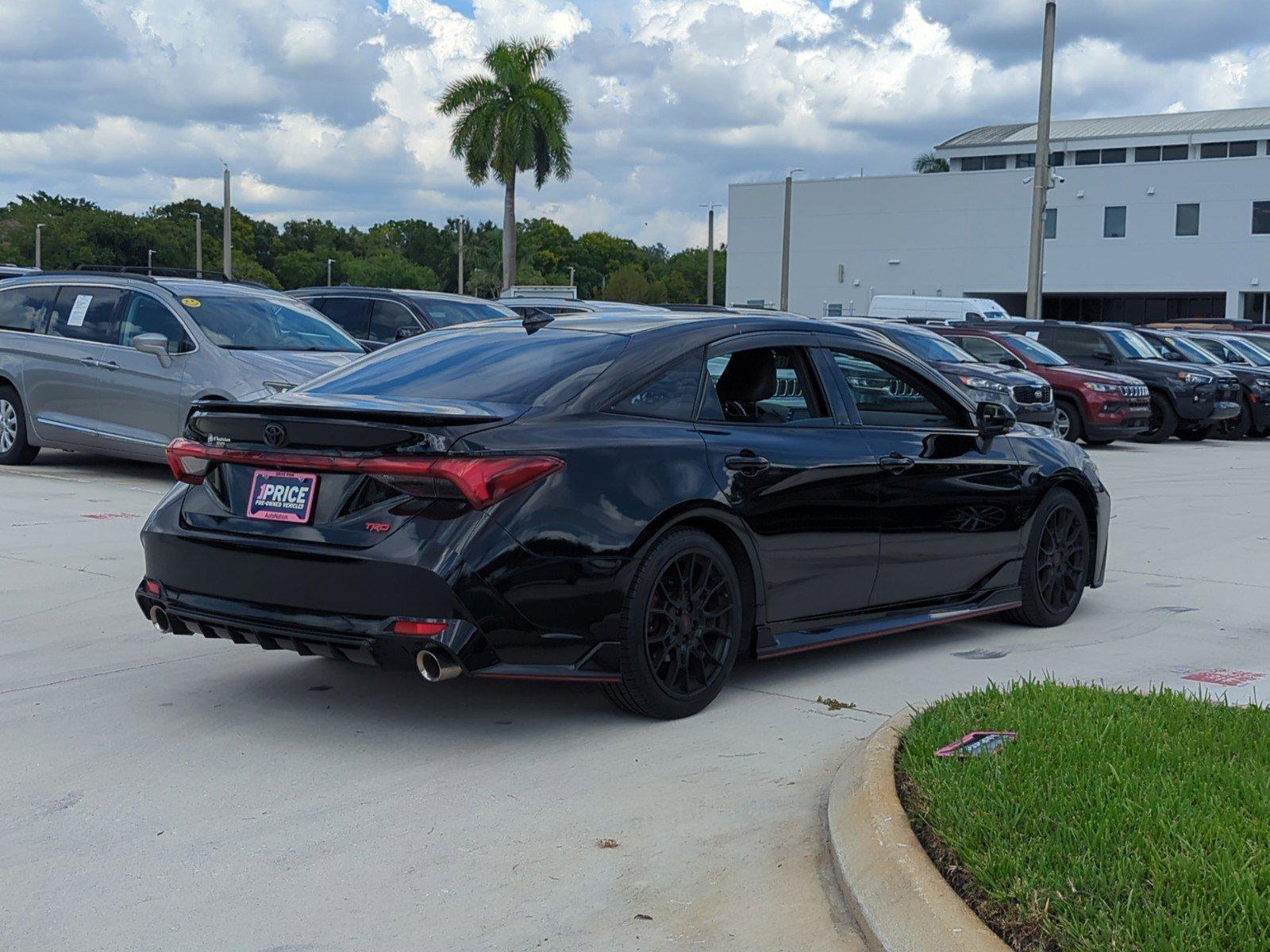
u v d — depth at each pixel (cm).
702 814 399
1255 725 440
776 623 532
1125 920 292
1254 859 319
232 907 334
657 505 470
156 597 489
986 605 639
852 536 557
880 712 509
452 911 333
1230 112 7169
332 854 368
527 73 4631
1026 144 7206
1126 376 2036
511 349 525
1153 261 5606
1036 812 353
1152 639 651
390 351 561
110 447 1141
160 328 1120
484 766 442
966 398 632
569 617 450
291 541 449
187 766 439
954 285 5988
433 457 434
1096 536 705
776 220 6338
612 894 344
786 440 533
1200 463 1712
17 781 424
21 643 601
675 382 509
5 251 11675
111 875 353
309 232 15275
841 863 350
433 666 429
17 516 952
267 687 535
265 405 459
